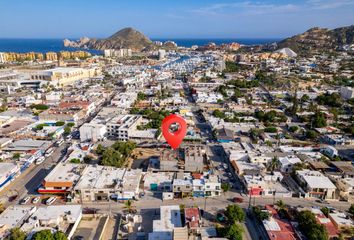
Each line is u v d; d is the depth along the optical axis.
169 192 136.25
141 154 182.50
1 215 113.12
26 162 165.25
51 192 137.25
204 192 136.88
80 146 190.12
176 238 93.19
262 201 133.62
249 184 138.25
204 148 191.00
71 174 145.12
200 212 124.38
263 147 184.75
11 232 101.50
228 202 132.88
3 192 140.12
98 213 123.12
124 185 135.88
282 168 156.88
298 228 111.62
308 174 146.25
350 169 153.38
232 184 147.88
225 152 180.12
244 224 117.19
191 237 102.12
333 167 159.00
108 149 167.50
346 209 127.81
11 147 187.75
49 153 181.62
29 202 131.88
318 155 174.00
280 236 105.56
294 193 137.38
